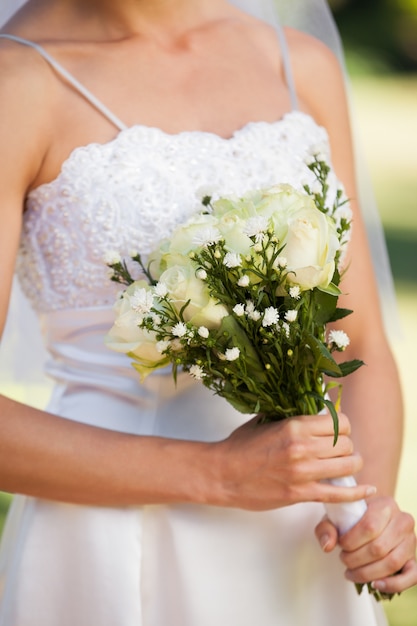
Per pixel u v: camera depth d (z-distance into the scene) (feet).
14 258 7.66
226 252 6.76
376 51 85.97
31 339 9.43
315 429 7.20
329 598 8.10
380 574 7.61
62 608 7.75
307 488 7.31
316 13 10.00
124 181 7.87
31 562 7.80
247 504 7.42
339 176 9.36
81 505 7.75
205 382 7.10
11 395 10.93
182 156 8.04
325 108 9.29
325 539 7.63
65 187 7.85
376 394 8.84
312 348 6.91
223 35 8.89
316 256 6.78
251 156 8.25
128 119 8.11
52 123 7.88
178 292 6.79
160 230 7.87
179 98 8.37
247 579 7.82
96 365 8.04
